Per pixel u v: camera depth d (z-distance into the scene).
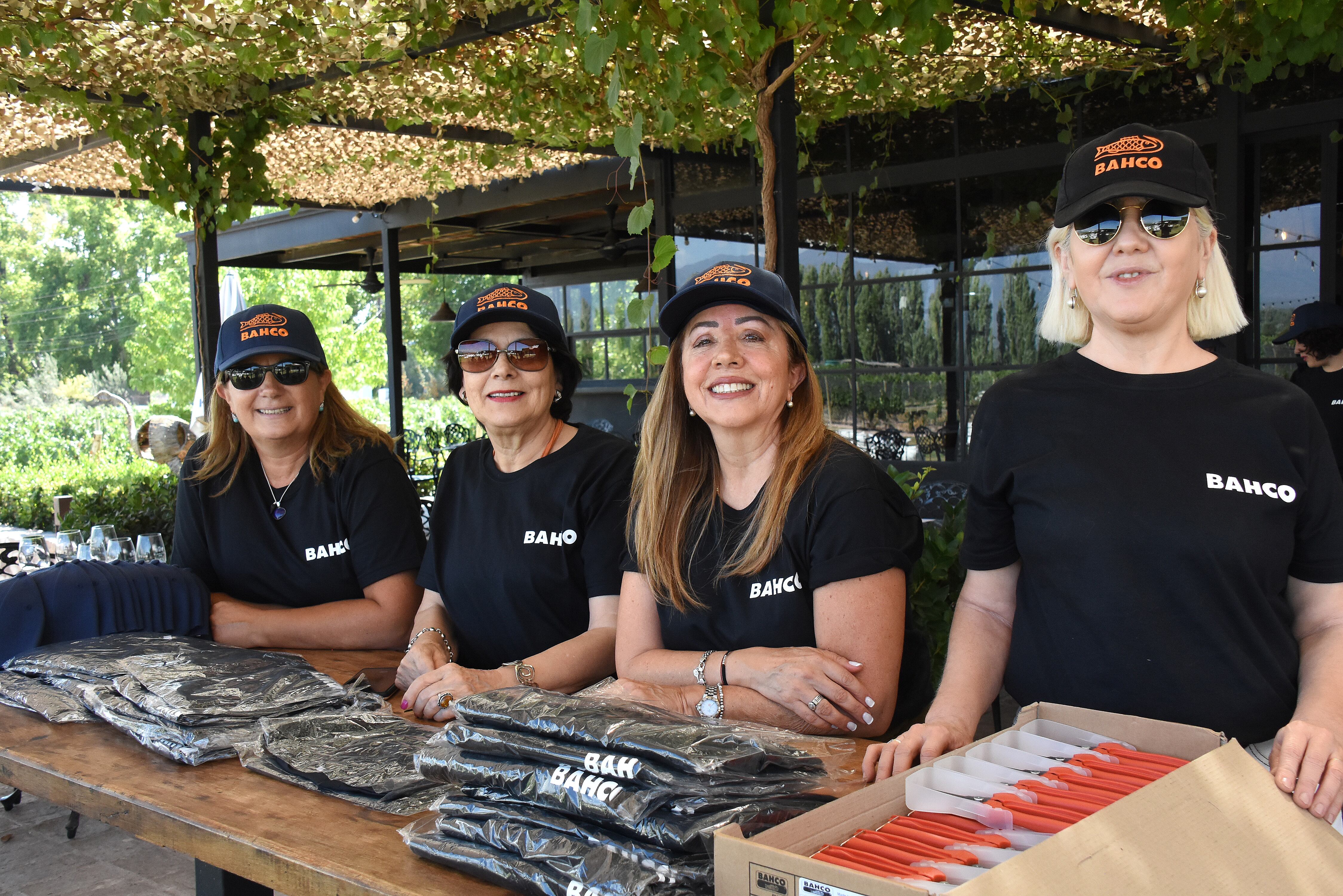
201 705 1.89
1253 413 1.54
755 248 7.87
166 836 1.58
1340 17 3.99
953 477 7.58
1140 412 1.59
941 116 7.51
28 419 28.84
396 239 10.51
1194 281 1.58
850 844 1.08
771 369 1.97
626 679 2.05
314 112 5.45
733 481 2.09
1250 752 1.55
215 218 5.08
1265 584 1.53
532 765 1.33
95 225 52.56
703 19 2.72
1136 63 5.95
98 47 4.27
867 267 7.97
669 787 1.22
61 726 2.05
